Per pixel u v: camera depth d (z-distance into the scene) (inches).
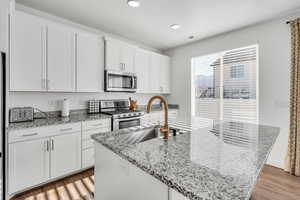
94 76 110.2
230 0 81.8
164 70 162.4
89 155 96.8
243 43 116.6
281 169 98.5
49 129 81.6
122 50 125.3
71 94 112.4
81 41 103.4
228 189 23.5
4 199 64.9
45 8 91.0
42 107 99.6
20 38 80.5
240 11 92.4
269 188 79.0
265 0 81.6
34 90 85.3
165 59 163.3
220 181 25.8
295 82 90.6
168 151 39.3
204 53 140.6
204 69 145.3
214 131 60.6
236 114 123.9
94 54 110.0
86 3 86.0
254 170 29.6
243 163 32.6
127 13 95.9
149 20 104.5
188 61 153.7
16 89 79.7
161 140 48.9
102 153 49.3
